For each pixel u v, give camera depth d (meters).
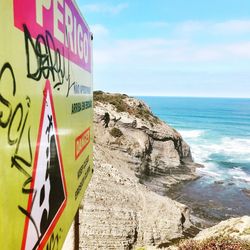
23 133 3.16
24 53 3.19
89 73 8.34
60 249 4.70
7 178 2.79
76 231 8.09
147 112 65.31
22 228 3.13
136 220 29.72
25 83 3.21
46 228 3.91
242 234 19.73
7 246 2.78
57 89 4.54
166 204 32.91
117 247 27.91
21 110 3.11
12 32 2.90
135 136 55.78
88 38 8.16
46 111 3.95
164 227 30.52
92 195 30.02
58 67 4.61
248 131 137.38
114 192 31.56
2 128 2.70
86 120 7.68
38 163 3.62
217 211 44.03
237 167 69.94
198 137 115.44
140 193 33.09
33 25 3.46
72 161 5.72
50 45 4.14
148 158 55.84
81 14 6.94
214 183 56.34
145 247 25.05
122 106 60.56
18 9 3.04
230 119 192.38
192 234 31.58
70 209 5.48
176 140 63.03
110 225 28.30
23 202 3.16
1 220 2.66
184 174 59.03
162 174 56.94
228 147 95.94
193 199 48.38
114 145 52.56
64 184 4.97
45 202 3.88
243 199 49.03
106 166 35.69
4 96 2.73
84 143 7.29
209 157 79.69
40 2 3.71
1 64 2.67
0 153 2.66
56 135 4.46
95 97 61.84
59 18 4.69
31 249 3.39
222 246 13.45
